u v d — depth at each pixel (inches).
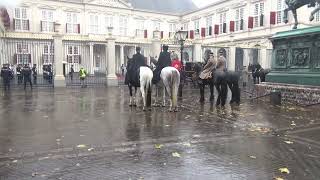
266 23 1417.3
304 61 581.3
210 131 349.4
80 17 1980.8
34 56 1608.0
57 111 486.9
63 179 210.1
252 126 377.1
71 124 384.2
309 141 309.9
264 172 225.9
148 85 494.6
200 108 519.8
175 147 286.2
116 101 615.5
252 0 1488.7
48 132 340.8
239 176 218.5
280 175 220.2
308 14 1190.9
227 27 1691.7
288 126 377.7
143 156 259.6
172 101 481.7
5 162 242.2
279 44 642.8
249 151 276.1
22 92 823.7
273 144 298.7
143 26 2176.4
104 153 266.5
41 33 1764.3
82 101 617.9
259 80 923.4
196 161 248.5
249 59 1348.4
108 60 1058.7
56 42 992.9
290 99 588.1
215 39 1796.3
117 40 1857.8
